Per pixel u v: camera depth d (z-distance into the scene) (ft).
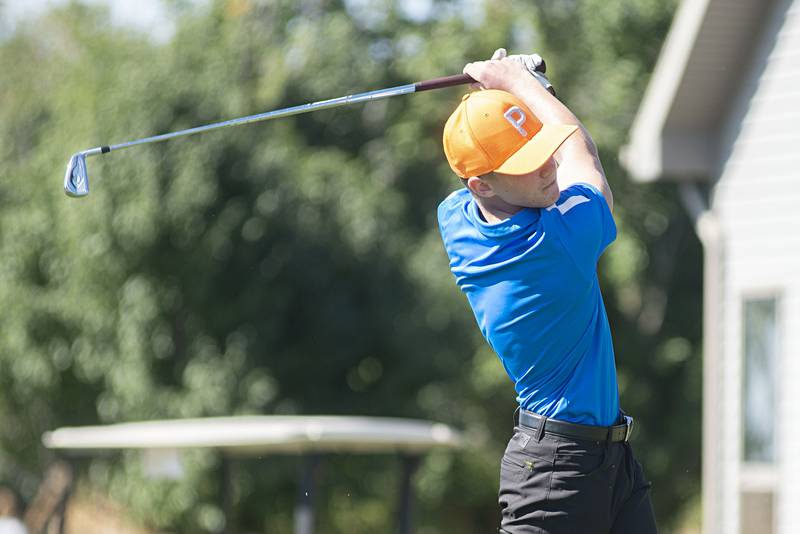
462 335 244.01
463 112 44.88
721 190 136.67
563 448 45.96
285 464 228.43
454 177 248.11
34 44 260.42
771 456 128.88
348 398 250.37
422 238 249.34
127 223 217.97
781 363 127.85
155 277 225.15
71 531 248.52
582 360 46.06
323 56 244.42
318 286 240.94
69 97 229.86
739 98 134.62
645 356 273.75
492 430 271.28
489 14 245.65
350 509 260.42
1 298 230.48
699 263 279.69
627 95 246.68
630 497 47.44
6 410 239.50
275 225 234.79
